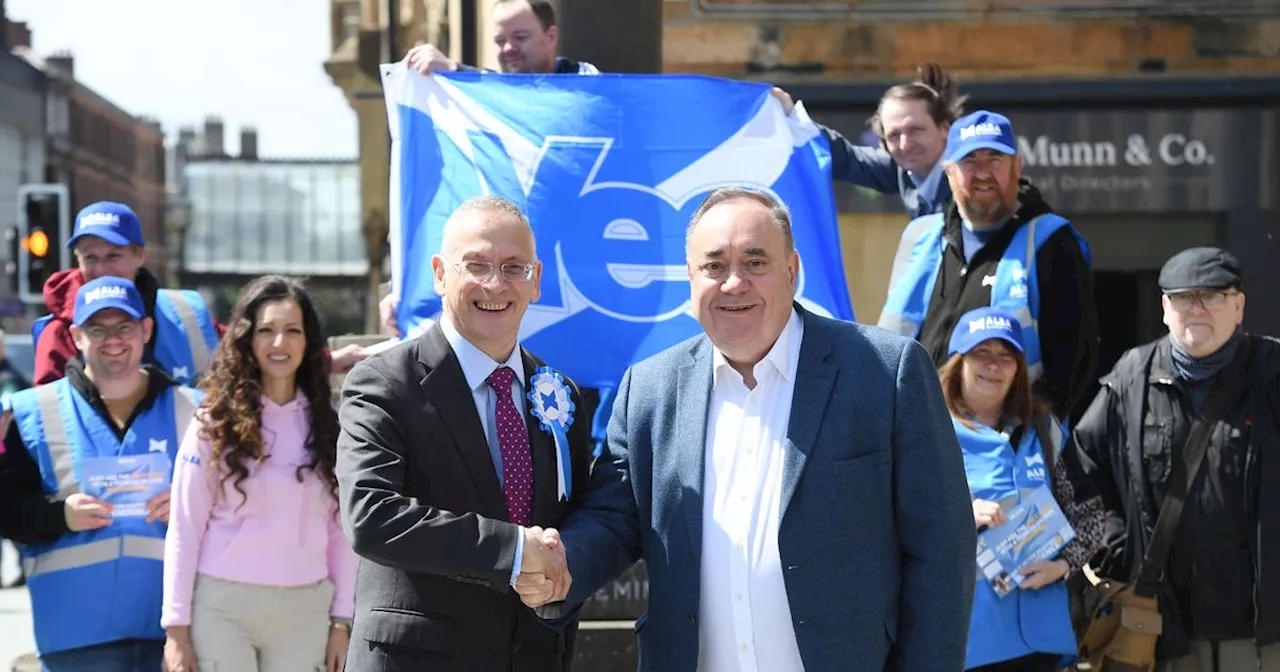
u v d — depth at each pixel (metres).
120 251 5.48
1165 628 4.92
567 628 3.79
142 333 4.94
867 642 3.30
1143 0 11.13
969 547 3.36
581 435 3.83
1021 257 5.01
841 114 11.12
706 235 3.38
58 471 4.82
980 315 4.80
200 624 4.57
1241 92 11.12
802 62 11.19
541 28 5.51
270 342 4.64
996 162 5.01
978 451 4.77
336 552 4.76
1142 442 5.00
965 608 3.33
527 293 3.62
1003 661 4.69
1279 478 4.82
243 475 4.58
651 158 5.15
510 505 3.61
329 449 4.71
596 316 5.03
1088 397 6.00
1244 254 11.19
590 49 5.65
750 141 5.20
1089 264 5.10
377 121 18.02
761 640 3.33
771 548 3.34
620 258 5.06
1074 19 11.16
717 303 3.37
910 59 11.19
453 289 3.59
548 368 3.79
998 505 4.70
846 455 3.33
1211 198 11.20
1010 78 11.22
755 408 3.43
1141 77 11.20
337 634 4.73
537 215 5.07
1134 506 5.04
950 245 5.21
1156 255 11.30
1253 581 4.83
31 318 42.31
